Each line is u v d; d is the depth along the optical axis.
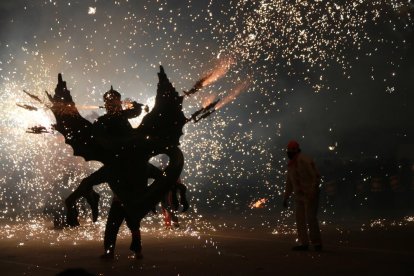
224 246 12.72
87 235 15.55
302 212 11.96
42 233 16.17
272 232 15.41
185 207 11.44
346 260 10.55
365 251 11.55
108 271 10.05
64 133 11.05
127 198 11.03
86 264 10.80
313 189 11.83
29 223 19.45
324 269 9.73
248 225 17.50
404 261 10.31
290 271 9.63
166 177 11.06
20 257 11.77
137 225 11.09
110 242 11.31
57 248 13.02
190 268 10.12
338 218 19.02
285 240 13.61
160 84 11.31
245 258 11.03
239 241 13.52
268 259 10.87
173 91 11.29
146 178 11.16
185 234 15.21
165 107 11.22
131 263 10.81
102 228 17.42
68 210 11.03
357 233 14.42
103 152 11.02
